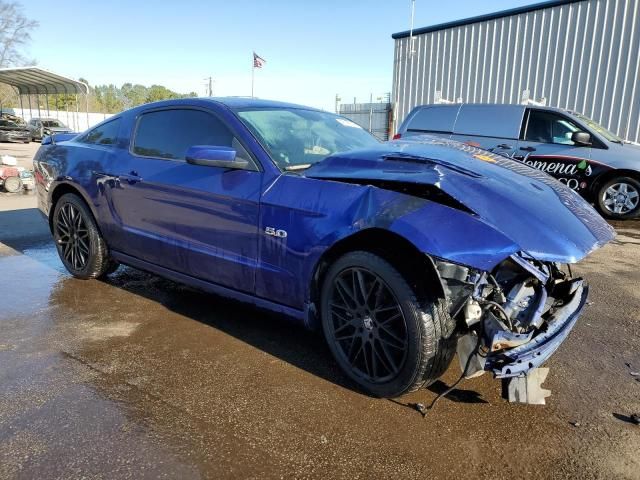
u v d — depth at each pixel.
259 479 2.05
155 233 3.66
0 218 7.43
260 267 3.00
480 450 2.26
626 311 4.04
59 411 2.47
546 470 2.14
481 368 2.32
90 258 4.33
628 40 12.41
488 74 15.27
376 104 19.09
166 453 2.19
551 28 13.73
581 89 13.38
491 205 2.40
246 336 3.40
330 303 2.78
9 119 30.80
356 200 2.61
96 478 2.02
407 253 2.48
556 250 2.25
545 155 8.52
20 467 2.07
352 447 2.26
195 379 2.82
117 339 3.32
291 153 3.21
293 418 2.47
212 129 3.42
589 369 3.04
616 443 2.32
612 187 8.35
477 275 2.33
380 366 2.62
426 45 16.78
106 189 4.02
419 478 2.08
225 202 3.13
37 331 3.43
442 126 9.35
